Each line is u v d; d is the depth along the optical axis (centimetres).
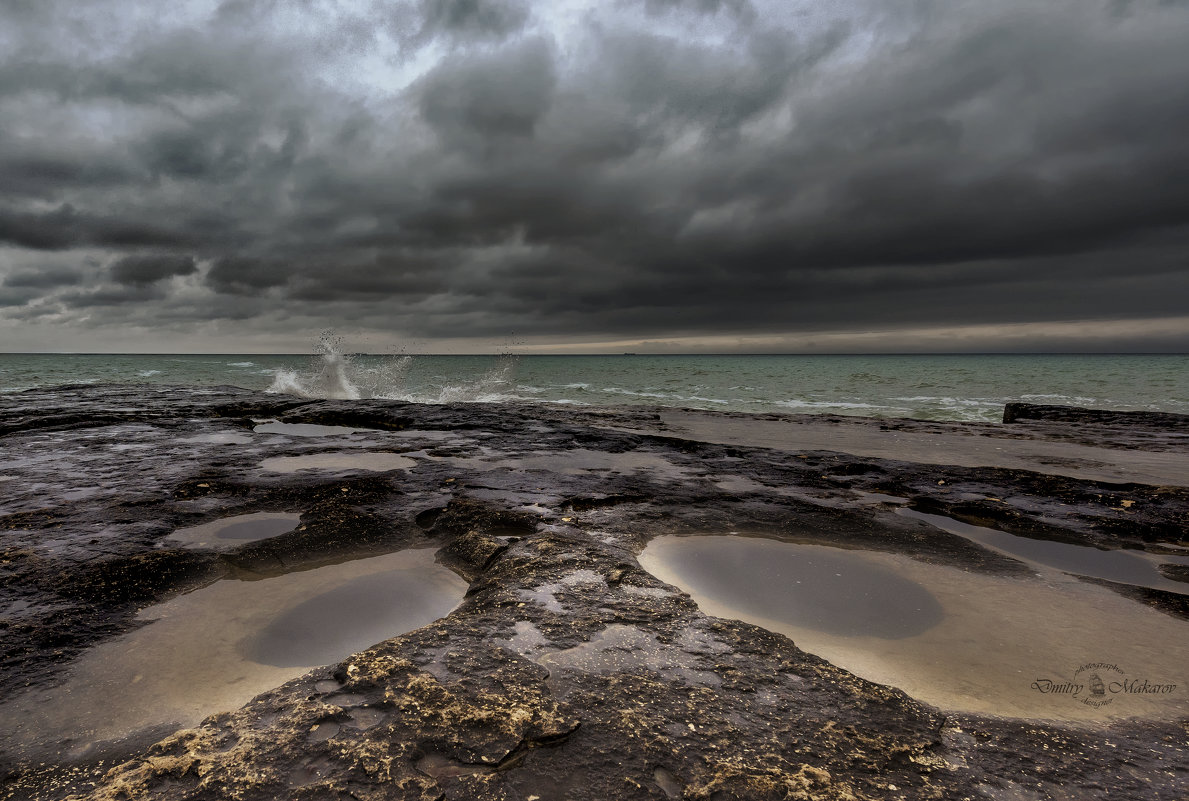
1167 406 2180
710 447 863
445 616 319
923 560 411
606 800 170
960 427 1216
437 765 183
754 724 209
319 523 464
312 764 184
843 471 703
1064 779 186
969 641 292
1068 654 278
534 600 315
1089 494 584
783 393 2703
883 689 237
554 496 556
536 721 204
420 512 506
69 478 609
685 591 352
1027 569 396
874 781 181
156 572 366
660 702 221
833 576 379
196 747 193
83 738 212
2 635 287
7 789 185
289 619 313
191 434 914
